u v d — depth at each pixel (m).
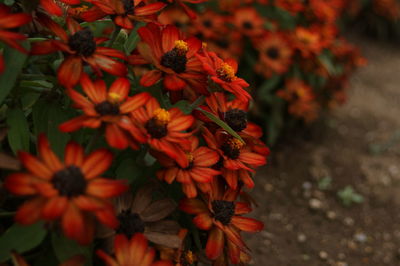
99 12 0.52
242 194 0.56
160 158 0.50
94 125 0.45
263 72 1.09
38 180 0.43
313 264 0.92
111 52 0.50
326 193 1.14
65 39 0.49
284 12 1.18
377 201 1.13
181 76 0.51
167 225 0.50
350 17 1.95
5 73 0.46
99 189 0.44
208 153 0.52
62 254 0.46
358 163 1.27
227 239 0.53
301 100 1.15
